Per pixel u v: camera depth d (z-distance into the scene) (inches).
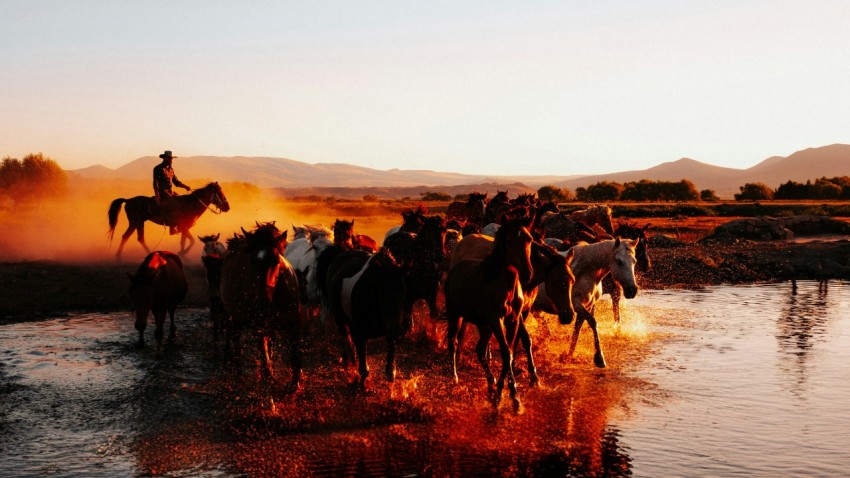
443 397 407.5
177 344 558.3
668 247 1342.3
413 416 372.8
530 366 427.8
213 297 534.0
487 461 313.4
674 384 441.7
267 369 426.0
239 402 395.5
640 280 1026.1
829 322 676.1
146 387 426.0
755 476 299.0
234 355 436.5
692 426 362.6
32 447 328.2
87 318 682.2
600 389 428.5
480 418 371.9
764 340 584.4
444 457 317.4
